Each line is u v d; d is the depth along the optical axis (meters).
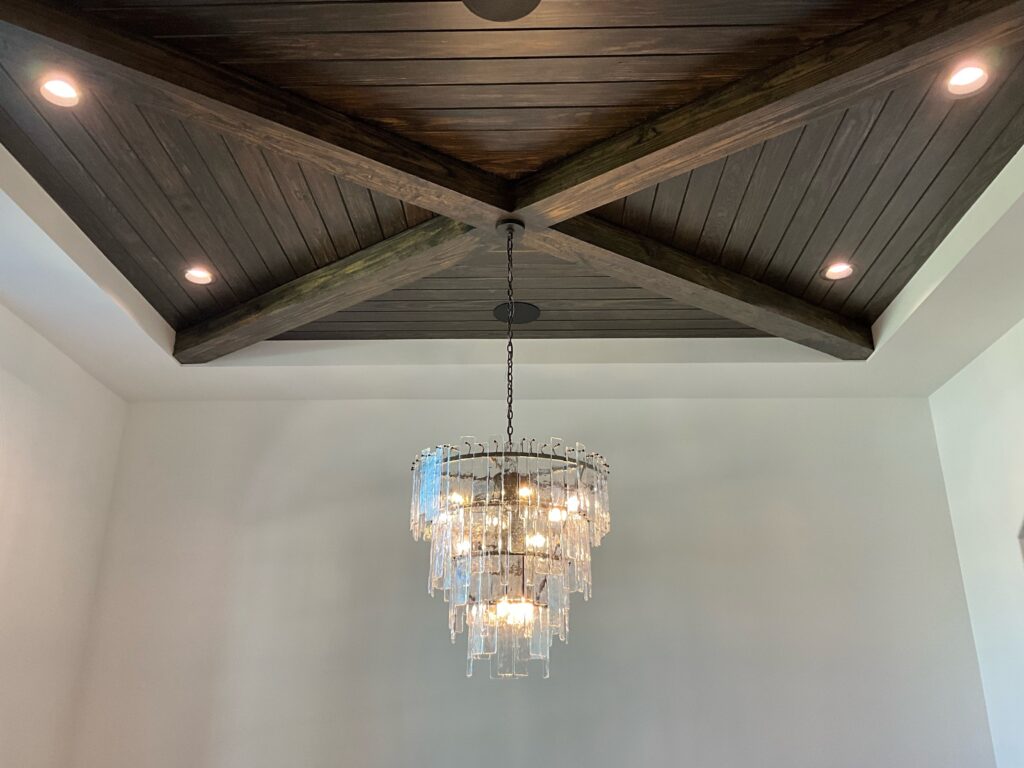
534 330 4.15
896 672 4.14
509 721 4.06
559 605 2.64
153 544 4.39
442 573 2.69
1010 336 3.83
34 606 3.78
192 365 4.17
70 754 3.99
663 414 4.66
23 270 3.23
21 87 2.42
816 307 3.86
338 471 4.55
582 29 2.23
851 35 2.26
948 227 3.21
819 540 4.40
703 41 2.28
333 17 2.19
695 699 4.09
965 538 4.30
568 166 2.73
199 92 2.27
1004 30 2.14
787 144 2.73
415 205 2.93
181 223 3.18
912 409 4.67
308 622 4.25
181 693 4.11
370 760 4.00
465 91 2.45
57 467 3.98
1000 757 3.95
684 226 3.21
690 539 4.40
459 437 4.60
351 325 4.09
